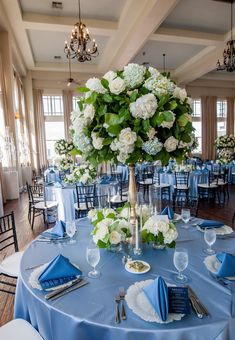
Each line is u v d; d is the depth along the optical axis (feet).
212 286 3.76
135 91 4.21
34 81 32.60
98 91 4.28
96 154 4.67
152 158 4.44
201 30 22.07
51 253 5.04
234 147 23.82
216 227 6.07
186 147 4.73
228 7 18.51
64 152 16.16
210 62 26.66
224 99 40.52
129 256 4.73
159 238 4.71
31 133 32.14
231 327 3.07
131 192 5.19
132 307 3.27
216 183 17.89
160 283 3.37
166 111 4.08
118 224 4.79
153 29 18.98
